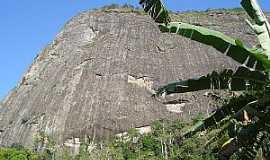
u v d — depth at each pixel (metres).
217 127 10.16
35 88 128.12
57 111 114.06
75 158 87.69
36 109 118.00
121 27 139.62
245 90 9.19
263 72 8.77
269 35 8.77
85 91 118.06
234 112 9.59
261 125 9.00
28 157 76.44
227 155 9.74
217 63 127.31
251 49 8.58
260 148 10.23
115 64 125.25
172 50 132.25
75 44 138.00
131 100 113.31
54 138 105.50
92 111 110.88
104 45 133.12
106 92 116.12
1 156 72.44
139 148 77.19
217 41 8.62
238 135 9.20
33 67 138.88
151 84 120.31
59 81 124.44
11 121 119.88
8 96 134.00
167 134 73.06
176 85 9.64
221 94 12.04
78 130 105.69
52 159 88.44
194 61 128.62
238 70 8.91
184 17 140.50
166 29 8.88
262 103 8.91
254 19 8.97
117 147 82.19
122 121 106.56
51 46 143.12
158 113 109.00
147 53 129.75
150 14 8.96
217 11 144.38
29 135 110.38
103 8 149.38
